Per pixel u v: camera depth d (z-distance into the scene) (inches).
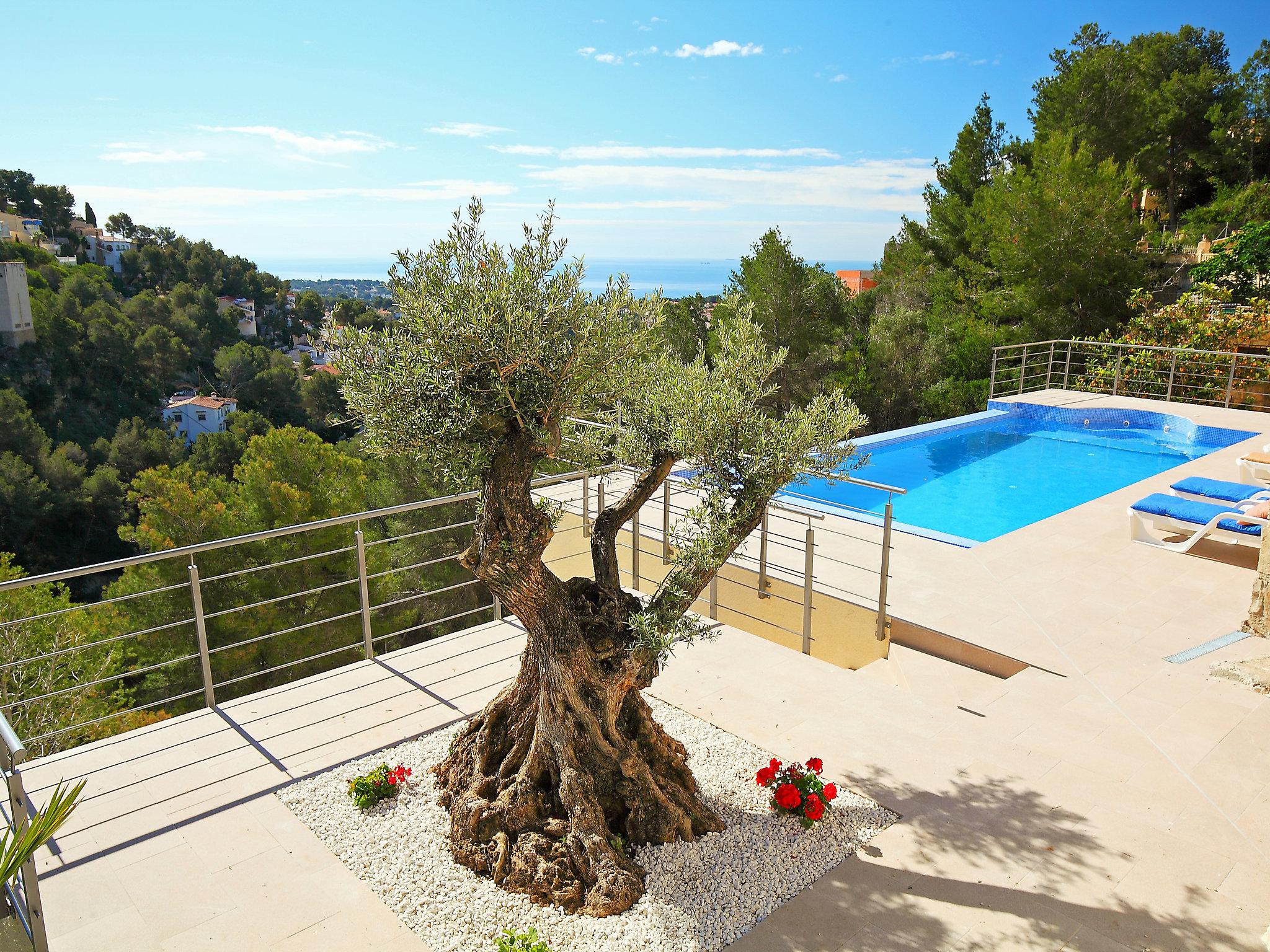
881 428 886.4
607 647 137.9
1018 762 167.9
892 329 881.5
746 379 146.2
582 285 115.5
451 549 867.4
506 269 114.2
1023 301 796.6
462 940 119.3
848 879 131.7
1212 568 287.3
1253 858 135.8
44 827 91.5
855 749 172.4
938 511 418.3
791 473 142.2
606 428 156.3
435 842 141.9
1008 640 231.0
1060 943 116.3
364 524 863.7
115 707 685.9
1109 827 144.9
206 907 125.5
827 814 148.6
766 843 141.4
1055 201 769.6
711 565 138.4
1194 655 218.5
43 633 639.1
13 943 112.1
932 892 128.1
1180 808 151.0
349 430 2123.5
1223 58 1406.3
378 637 215.3
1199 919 121.3
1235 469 414.9
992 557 299.9
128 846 140.5
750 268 869.2
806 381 863.1
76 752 171.2
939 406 833.5
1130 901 125.4
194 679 726.5
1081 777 161.6
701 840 141.6
